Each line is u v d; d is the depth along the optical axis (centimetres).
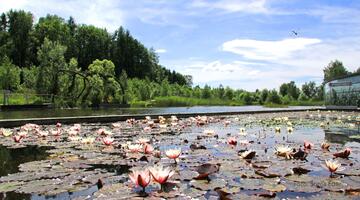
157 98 5622
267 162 516
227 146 696
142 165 503
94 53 8606
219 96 6938
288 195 352
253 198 334
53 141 790
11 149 682
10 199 345
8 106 2675
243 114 2114
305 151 612
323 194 348
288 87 6806
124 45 9038
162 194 341
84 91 3694
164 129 1098
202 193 349
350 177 422
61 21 9425
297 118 1736
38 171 469
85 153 614
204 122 1342
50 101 3350
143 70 9244
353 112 2294
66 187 383
